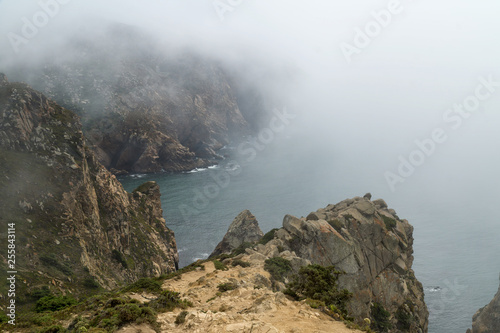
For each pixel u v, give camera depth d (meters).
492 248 148.25
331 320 27.75
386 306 91.75
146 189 133.12
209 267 66.12
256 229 112.50
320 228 86.50
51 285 64.25
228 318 26.02
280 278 63.09
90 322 27.77
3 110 87.62
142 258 105.06
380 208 110.88
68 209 83.44
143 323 25.67
